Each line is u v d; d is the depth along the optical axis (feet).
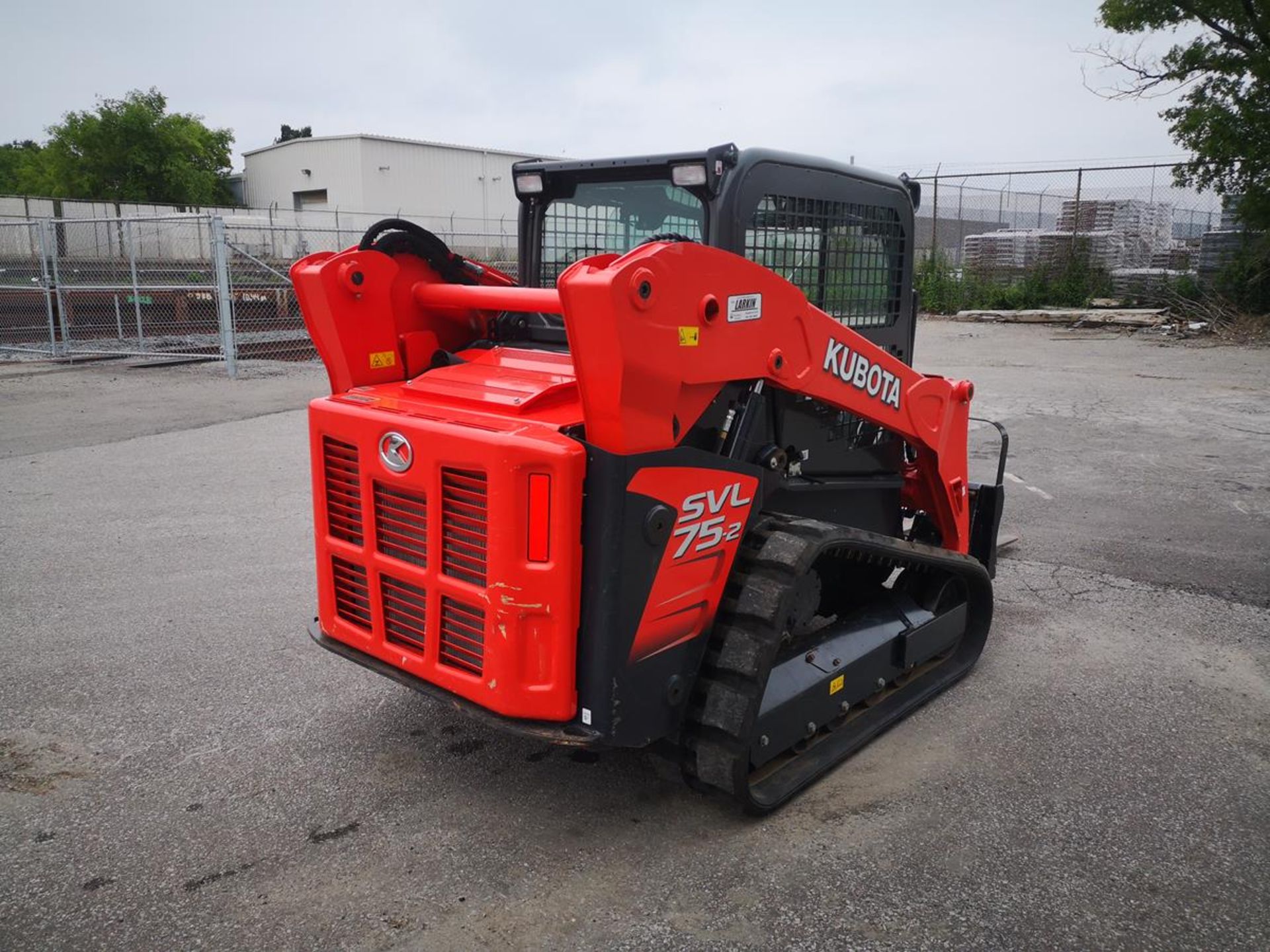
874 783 10.68
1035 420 31.04
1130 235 71.05
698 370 8.60
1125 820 9.96
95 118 146.92
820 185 10.81
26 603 15.88
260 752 11.28
